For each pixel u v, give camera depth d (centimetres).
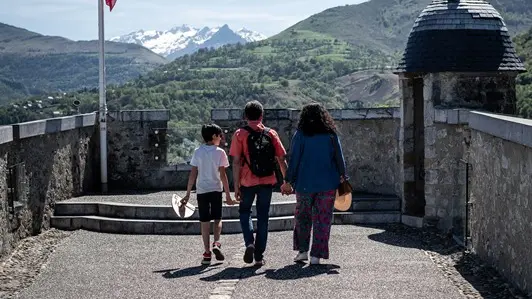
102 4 1867
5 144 1272
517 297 910
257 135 1104
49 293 969
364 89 13212
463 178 1424
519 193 967
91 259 1202
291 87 10725
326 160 1090
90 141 1847
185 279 1025
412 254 1219
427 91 1516
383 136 1752
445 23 1520
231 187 1917
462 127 1441
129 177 1931
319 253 1098
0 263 1177
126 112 1919
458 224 1453
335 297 896
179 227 1458
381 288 948
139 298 923
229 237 1414
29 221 1404
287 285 964
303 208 1108
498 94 1509
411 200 1606
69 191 1677
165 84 9850
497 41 1513
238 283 985
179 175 1938
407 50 1566
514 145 995
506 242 1026
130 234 1458
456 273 1064
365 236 1416
